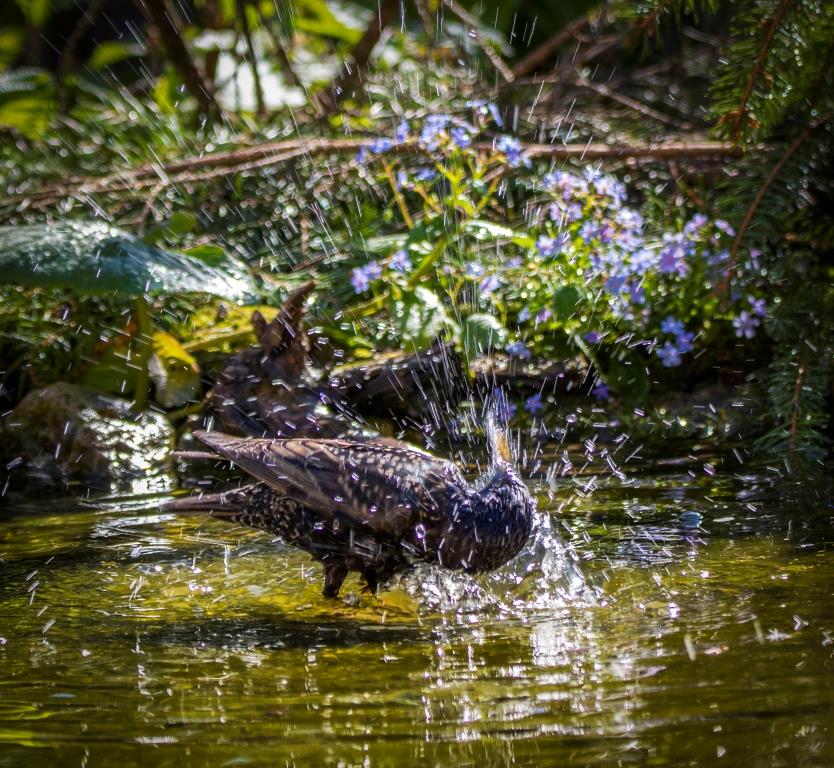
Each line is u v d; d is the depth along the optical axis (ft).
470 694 10.83
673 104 29.94
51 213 25.68
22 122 31.07
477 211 22.62
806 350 20.68
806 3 19.29
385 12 30.12
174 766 9.47
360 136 27.73
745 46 19.93
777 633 12.08
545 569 14.94
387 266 22.85
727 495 17.76
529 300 22.53
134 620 13.44
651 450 20.48
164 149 28.60
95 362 22.65
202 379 22.84
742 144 21.38
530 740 9.75
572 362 22.68
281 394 21.02
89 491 20.06
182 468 20.92
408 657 12.03
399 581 15.30
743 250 20.35
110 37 40.81
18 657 12.15
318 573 15.49
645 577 14.30
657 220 24.79
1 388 22.77
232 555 16.20
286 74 31.14
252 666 11.82
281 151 25.76
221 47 33.83
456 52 32.58
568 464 19.86
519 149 22.33
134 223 24.52
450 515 14.69
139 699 10.92
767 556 14.85
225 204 26.73
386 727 10.12
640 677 11.06
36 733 10.15
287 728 10.16
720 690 10.61
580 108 30.01
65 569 15.46
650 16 21.16
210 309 24.39
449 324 21.75
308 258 25.05
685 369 22.68
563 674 11.28
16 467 20.89
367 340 23.38
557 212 22.79
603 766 9.23
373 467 14.94
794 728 9.73
